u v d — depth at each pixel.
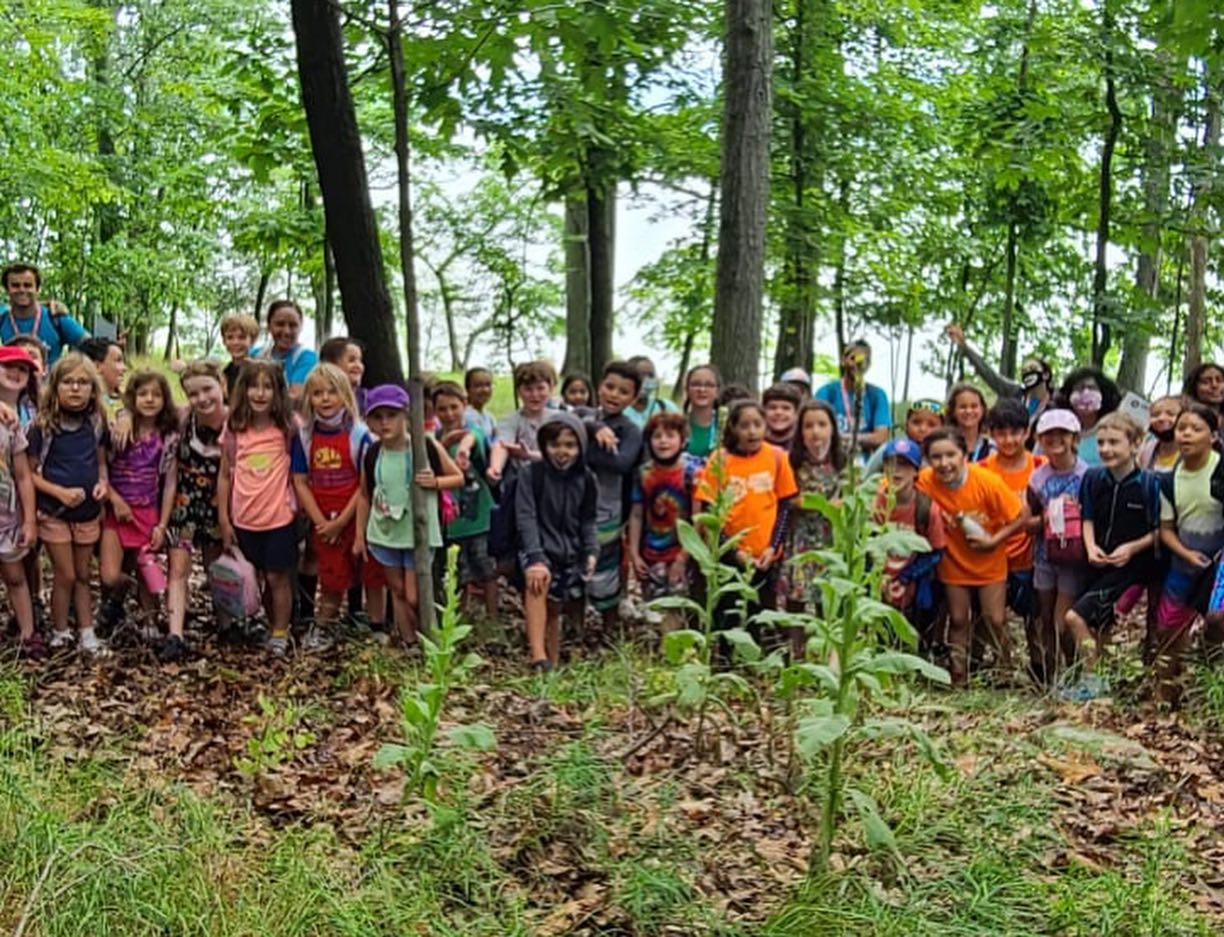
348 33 7.81
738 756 4.96
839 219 13.98
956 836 4.22
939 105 15.47
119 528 6.54
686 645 4.82
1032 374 9.09
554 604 6.96
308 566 7.21
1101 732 5.34
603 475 7.41
